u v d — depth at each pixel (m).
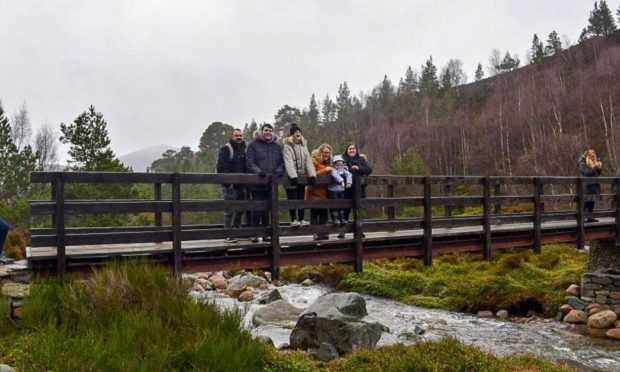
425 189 9.32
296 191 8.45
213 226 8.95
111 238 6.53
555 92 53.78
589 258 14.06
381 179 8.85
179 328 6.04
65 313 5.93
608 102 47.81
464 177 9.91
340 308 8.46
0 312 5.93
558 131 47.25
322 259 8.28
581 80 55.00
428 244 9.33
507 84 68.38
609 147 39.59
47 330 5.58
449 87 81.56
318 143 41.84
